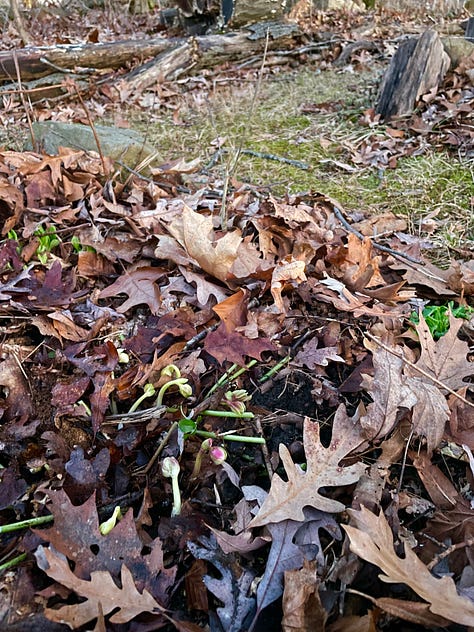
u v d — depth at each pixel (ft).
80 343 2.10
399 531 1.54
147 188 3.19
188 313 2.24
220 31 7.57
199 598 1.39
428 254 3.05
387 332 2.22
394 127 4.88
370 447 1.79
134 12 12.74
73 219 2.85
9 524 1.52
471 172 3.98
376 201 3.67
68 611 1.24
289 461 1.63
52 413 1.84
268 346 2.05
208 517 1.60
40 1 12.64
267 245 2.71
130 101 6.09
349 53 7.11
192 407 1.93
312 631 1.24
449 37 5.50
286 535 1.49
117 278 2.54
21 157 3.17
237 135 5.06
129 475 1.70
